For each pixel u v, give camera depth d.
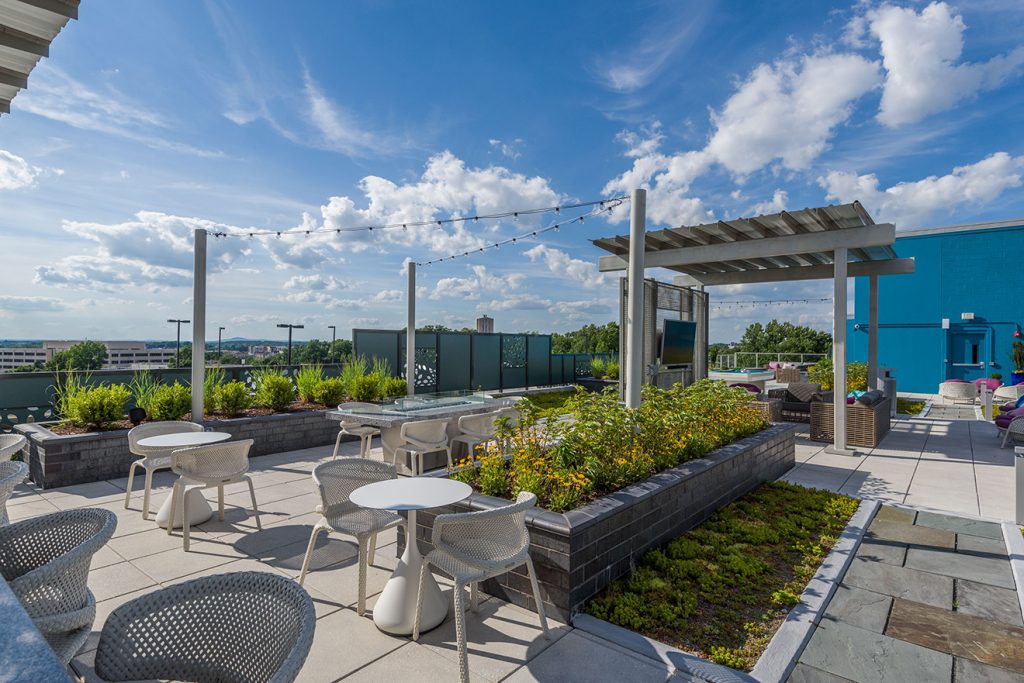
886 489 5.67
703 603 3.09
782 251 7.75
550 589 2.94
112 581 3.34
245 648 1.45
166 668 1.45
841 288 7.51
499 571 2.54
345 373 9.71
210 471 4.16
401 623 2.74
